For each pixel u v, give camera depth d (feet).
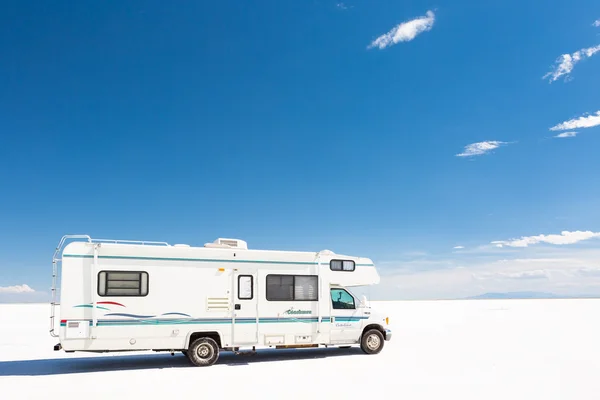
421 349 47.80
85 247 36.06
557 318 95.45
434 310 139.85
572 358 41.52
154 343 36.88
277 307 40.88
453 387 29.73
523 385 30.37
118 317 36.06
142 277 37.09
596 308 147.43
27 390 29.04
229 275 39.68
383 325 45.06
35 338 59.47
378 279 45.09
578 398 27.17
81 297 35.40
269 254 41.22
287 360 41.42
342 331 43.24
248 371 35.70
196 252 38.91
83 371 36.14
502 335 61.31
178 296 37.88
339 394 27.84
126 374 34.65
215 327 38.65
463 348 48.49
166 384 30.76
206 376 33.68
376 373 34.58
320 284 42.73
